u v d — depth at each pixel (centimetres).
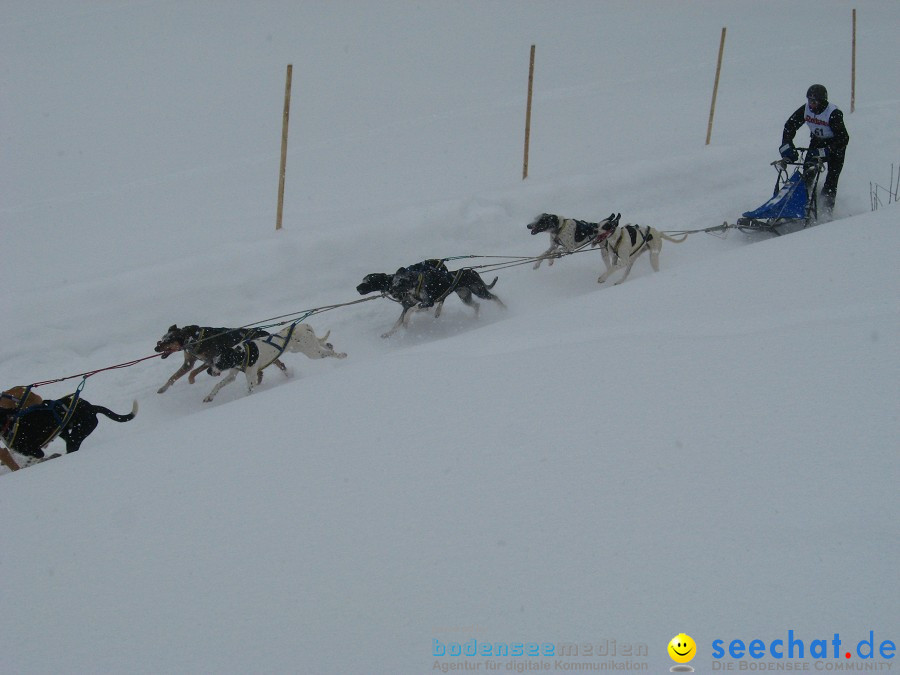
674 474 382
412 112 1459
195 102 1528
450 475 411
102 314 823
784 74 1591
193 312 848
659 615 298
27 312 809
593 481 386
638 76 1633
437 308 841
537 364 537
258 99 1543
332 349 775
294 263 900
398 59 1791
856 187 1073
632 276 920
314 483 426
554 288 912
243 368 711
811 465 372
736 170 1120
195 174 1196
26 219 1051
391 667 295
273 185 1142
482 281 848
